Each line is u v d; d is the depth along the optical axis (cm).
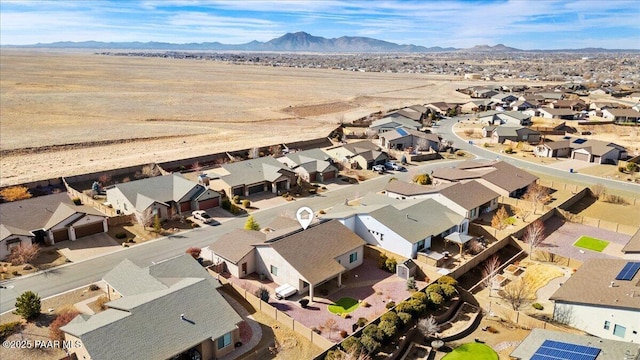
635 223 6122
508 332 3747
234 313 3534
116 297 3997
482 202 6138
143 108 15012
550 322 3828
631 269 3931
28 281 4431
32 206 5631
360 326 3719
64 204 5731
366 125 12825
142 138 10669
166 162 8375
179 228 5822
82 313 3769
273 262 4450
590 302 3581
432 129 12694
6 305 3981
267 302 4088
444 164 9138
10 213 5366
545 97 17188
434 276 4544
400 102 18688
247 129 12425
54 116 12862
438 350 3500
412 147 10219
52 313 3881
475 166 7800
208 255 4928
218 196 6575
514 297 3994
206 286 3691
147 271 4041
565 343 3094
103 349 2908
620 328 3456
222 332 3331
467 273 4719
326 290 4347
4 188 6688
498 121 13362
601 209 6669
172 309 3356
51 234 5241
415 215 5388
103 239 5447
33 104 14575
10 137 10125
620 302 3456
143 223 5731
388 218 5166
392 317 3634
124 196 6100
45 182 7206
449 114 15075
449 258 4991
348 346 3312
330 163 8088
